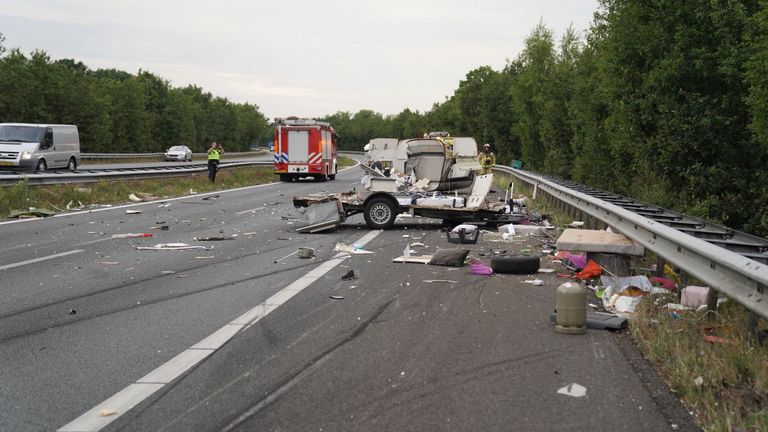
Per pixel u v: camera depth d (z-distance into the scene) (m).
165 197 26.36
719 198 15.90
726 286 6.14
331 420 4.50
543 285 9.30
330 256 11.96
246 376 5.41
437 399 4.88
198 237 14.50
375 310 7.75
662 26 16.22
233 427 4.39
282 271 10.42
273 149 40.50
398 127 148.38
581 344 6.31
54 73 66.38
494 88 63.94
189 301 8.26
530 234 15.16
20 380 5.34
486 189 16.64
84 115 70.94
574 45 34.19
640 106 16.84
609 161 22.12
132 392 5.05
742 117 15.27
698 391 4.89
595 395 4.95
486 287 9.15
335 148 45.91
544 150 42.53
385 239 14.46
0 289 8.95
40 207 20.05
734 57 14.29
